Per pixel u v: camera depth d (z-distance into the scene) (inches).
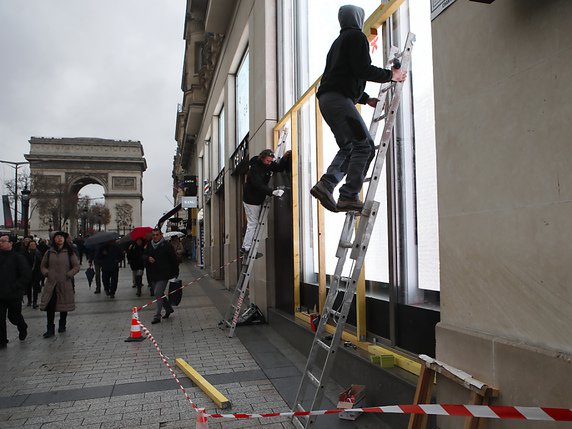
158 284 339.9
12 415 160.6
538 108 87.6
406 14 169.5
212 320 344.8
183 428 148.3
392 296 166.9
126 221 3154.5
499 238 97.0
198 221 1021.2
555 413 73.4
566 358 79.4
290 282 284.0
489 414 76.9
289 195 287.6
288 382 189.0
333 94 136.9
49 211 1868.8
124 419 155.9
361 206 137.6
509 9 95.0
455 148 111.3
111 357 240.8
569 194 80.7
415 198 163.6
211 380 195.3
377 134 183.2
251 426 147.8
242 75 477.1
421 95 160.1
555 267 83.4
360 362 162.6
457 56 111.0
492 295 99.0
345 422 144.7
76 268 306.8
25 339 289.6
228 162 522.6
